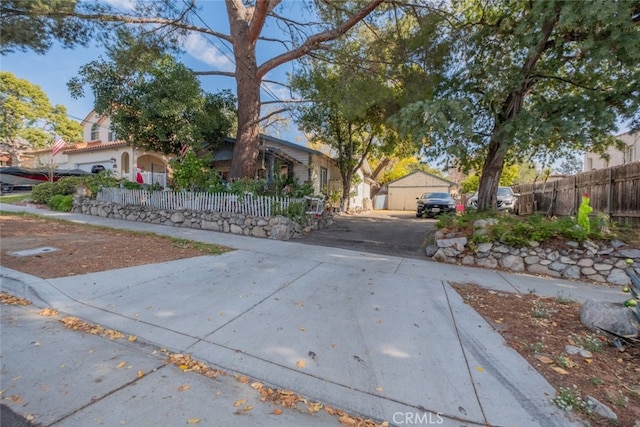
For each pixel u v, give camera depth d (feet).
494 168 24.50
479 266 19.08
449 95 23.95
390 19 27.45
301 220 29.78
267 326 10.21
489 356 8.57
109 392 6.89
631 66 16.29
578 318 11.02
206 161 33.81
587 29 16.40
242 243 23.59
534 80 22.06
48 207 41.37
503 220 20.45
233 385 7.33
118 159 59.47
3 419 6.07
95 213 36.76
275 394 7.05
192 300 12.20
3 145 89.30
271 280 14.94
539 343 9.20
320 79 33.76
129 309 11.26
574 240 17.57
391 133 39.42
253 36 32.96
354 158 55.72
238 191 29.40
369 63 27.89
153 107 33.01
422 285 14.88
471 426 6.16
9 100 82.79
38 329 9.81
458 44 24.04
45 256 17.40
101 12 26.58
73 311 11.07
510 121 19.92
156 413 6.29
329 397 6.96
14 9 22.29
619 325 9.46
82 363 8.00
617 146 22.79
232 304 11.92
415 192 86.63
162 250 20.21
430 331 10.05
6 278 13.61
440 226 22.00
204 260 18.16
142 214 33.27
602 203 26.18
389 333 9.87
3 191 58.39
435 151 24.61
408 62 26.27
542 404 6.69
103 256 18.01
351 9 27.48
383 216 55.11
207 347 8.90
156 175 50.75
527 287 15.12
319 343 9.21
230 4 33.96
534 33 17.58
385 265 18.56
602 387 7.21
